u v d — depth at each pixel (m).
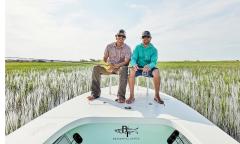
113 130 3.19
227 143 2.30
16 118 5.23
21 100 6.20
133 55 4.38
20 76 10.13
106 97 4.43
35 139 2.34
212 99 6.22
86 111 3.40
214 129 2.68
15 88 7.34
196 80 9.27
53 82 8.68
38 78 9.48
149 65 4.12
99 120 3.15
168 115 3.25
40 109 5.93
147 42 4.32
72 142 2.92
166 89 8.15
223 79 9.21
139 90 5.29
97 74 4.30
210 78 9.62
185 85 8.33
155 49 4.37
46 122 2.87
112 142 3.20
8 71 11.13
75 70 12.70
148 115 3.24
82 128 3.15
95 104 3.86
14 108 5.71
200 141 2.34
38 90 7.46
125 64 4.53
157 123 3.14
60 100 6.98
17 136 2.41
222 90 7.16
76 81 9.06
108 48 4.62
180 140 2.84
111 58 4.62
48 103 6.50
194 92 7.18
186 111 3.47
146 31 4.32
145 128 3.17
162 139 3.14
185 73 12.41
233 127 4.77
